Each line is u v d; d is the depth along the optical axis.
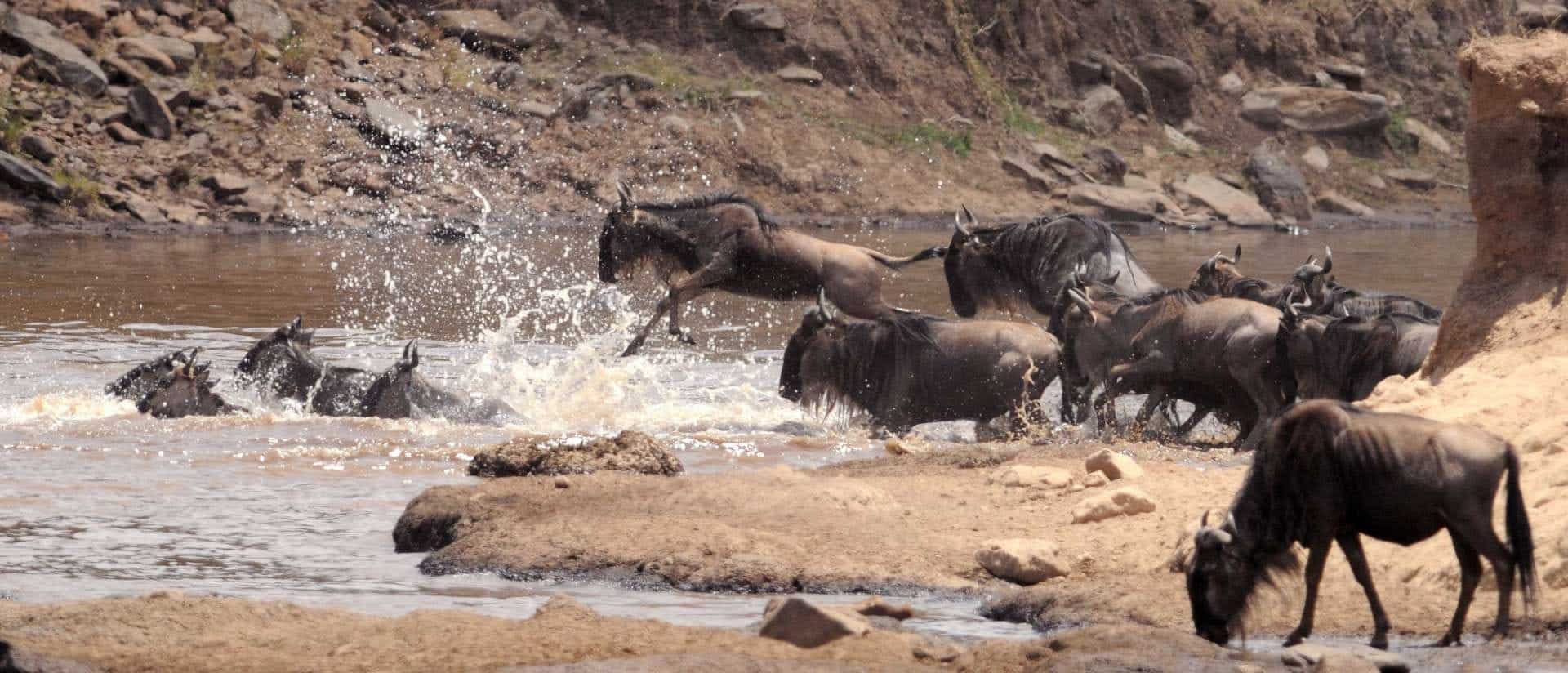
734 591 34.72
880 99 168.00
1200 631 29.33
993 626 32.09
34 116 128.12
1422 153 194.38
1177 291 55.38
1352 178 182.75
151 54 136.62
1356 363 51.19
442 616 30.20
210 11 144.75
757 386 67.12
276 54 145.12
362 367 68.38
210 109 136.50
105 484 45.62
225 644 28.47
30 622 29.50
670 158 149.62
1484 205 46.50
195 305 86.69
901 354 57.22
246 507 43.16
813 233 137.62
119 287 92.81
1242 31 196.25
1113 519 38.25
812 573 35.00
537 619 30.08
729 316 91.69
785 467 44.59
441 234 127.19
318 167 136.00
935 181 158.62
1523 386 40.78
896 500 41.19
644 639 28.91
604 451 47.25
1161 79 186.38
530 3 164.62
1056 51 182.88
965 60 175.00
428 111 147.00
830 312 58.25
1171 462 46.50
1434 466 27.94
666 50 164.38
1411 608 30.83
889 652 28.45
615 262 72.56
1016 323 58.06
